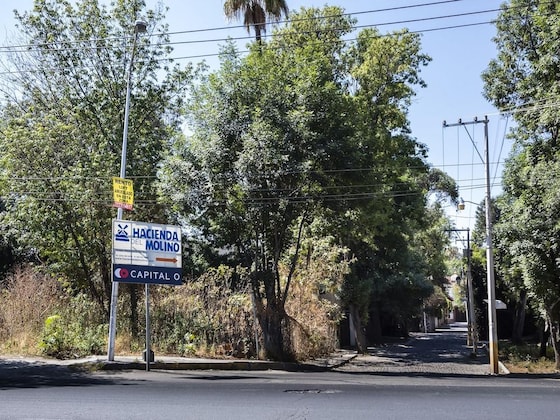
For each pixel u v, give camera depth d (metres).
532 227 21.98
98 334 18.73
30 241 23.03
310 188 19.69
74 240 22.64
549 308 24.34
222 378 14.37
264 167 18.47
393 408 9.16
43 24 24.59
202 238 22.45
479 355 32.75
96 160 22.06
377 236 32.62
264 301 21.86
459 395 11.06
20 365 15.23
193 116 20.22
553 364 26.80
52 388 11.22
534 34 24.83
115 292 16.27
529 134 23.88
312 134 18.72
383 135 29.59
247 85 19.86
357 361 26.92
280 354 20.39
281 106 19.62
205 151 19.03
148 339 16.33
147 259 16.48
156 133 25.45
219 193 19.12
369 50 30.84
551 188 20.69
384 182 28.98
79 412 8.43
